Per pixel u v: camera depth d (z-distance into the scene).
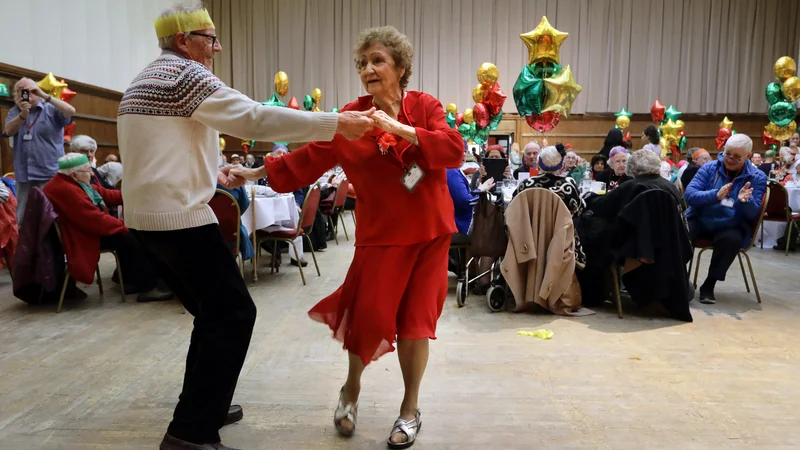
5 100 6.89
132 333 3.20
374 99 1.83
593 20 14.05
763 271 5.16
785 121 8.39
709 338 3.13
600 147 14.39
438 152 1.67
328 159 1.85
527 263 3.65
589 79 14.20
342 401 2.00
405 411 1.96
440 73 14.39
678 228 3.43
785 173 7.54
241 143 14.23
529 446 1.89
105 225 3.68
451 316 3.62
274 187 1.87
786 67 8.29
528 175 5.22
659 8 14.00
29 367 2.64
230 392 1.72
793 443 1.92
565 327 3.36
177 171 1.55
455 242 3.94
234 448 1.85
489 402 2.25
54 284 3.66
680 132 10.59
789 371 2.61
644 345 3.00
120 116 1.58
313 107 10.96
